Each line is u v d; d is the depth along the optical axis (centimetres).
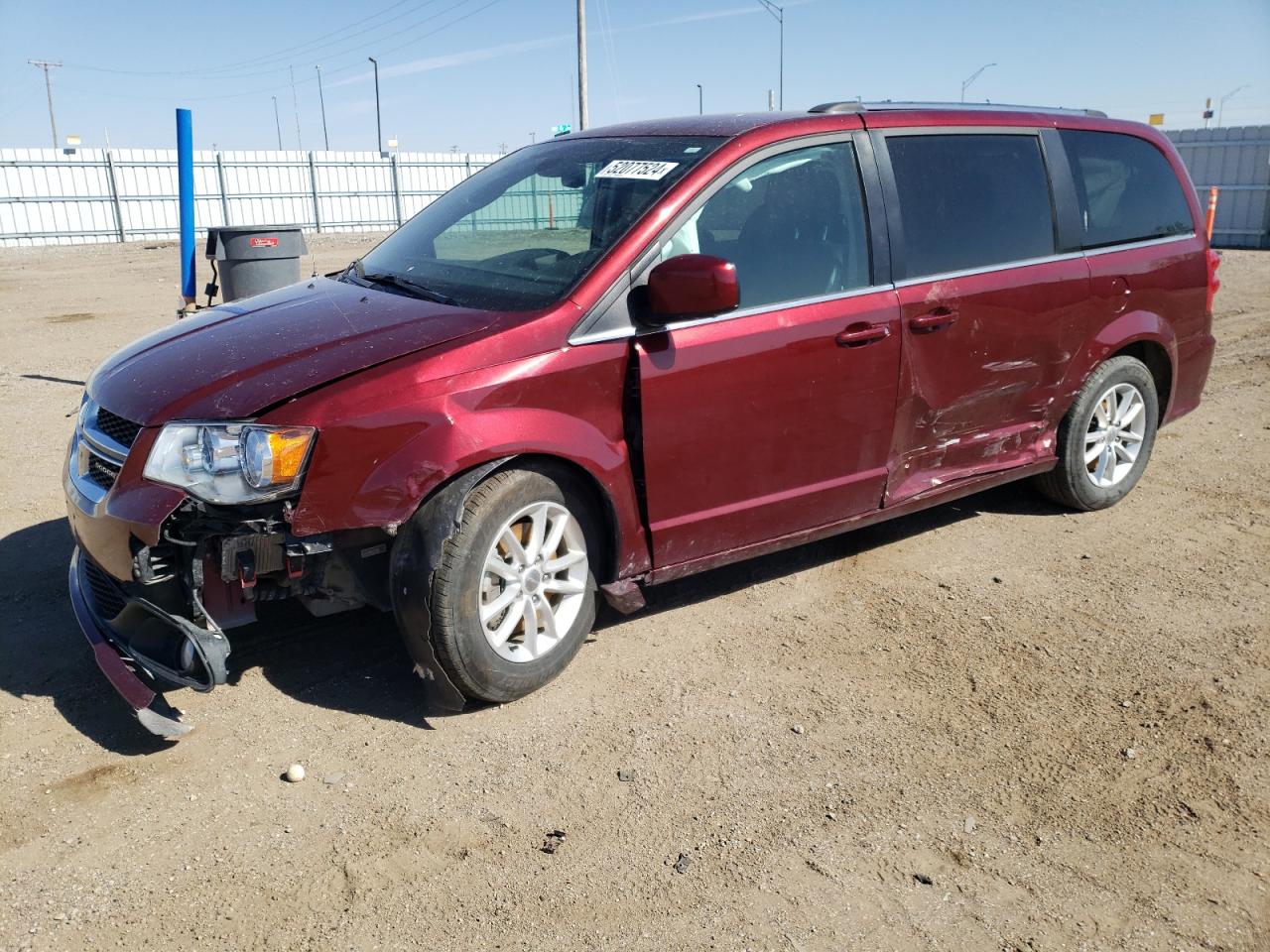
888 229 401
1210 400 771
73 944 236
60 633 384
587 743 320
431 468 303
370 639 383
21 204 2845
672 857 270
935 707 343
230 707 336
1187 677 363
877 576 450
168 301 1442
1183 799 295
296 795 292
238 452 292
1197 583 443
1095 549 480
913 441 422
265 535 296
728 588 438
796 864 267
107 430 324
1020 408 463
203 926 243
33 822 278
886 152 409
